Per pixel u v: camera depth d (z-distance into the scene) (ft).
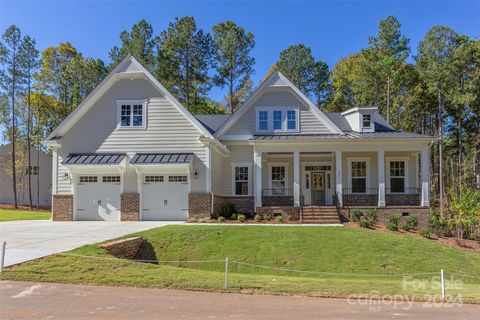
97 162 73.97
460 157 130.93
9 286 28.76
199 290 29.68
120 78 77.97
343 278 45.19
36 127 149.59
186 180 75.46
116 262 36.04
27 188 147.84
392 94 140.56
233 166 85.81
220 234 56.80
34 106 147.54
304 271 45.78
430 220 72.74
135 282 30.66
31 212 115.14
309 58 159.84
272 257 50.55
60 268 33.14
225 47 157.48
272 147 78.23
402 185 85.40
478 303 28.45
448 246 58.39
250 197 81.30
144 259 49.55
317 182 87.61
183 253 51.01
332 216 71.72
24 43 140.46
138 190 75.20
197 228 59.57
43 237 50.14
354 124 88.38
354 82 146.61
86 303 25.63
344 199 83.92
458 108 128.06
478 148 128.57
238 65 160.04
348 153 86.63
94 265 34.60
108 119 77.61
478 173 119.34
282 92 86.53
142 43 153.48
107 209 75.72
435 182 144.56
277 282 32.58
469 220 63.16
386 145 77.61
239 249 52.24
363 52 144.15
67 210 75.82
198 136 75.77
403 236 61.16
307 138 78.02
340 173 77.41
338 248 53.31
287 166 87.10
